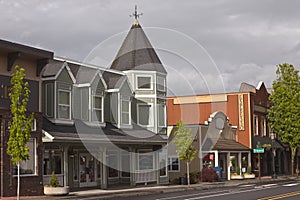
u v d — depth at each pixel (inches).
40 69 1084.5
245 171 1920.5
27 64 1062.4
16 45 998.4
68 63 1245.7
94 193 1074.7
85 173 1266.0
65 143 1107.3
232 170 1905.8
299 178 1924.2
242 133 2011.6
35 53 1047.6
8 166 976.3
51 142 1066.7
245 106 2021.4
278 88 2106.3
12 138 890.1
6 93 996.6
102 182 1206.9
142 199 935.7
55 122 1124.5
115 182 1379.2
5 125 976.3
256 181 1672.0
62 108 1158.3
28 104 1051.9
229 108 2043.6
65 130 1121.4
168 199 928.9
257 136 2057.1
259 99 2124.8
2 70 995.9
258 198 922.7
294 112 2066.9
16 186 989.8
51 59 1107.3
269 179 1825.8
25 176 1008.2
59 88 1151.6
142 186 1333.7
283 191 1123.3
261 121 2118.6
